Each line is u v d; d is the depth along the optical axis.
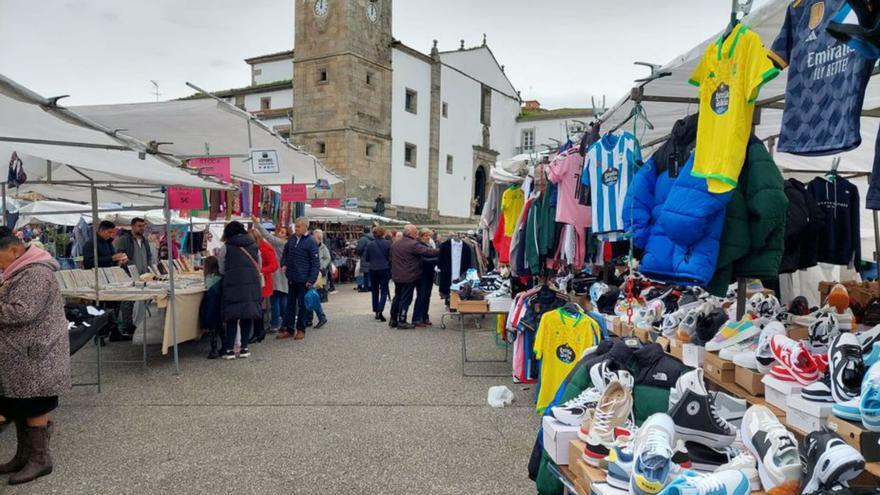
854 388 2.05
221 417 4.87
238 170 11.38
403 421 4.78
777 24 2.80
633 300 4.73
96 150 5.18
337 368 6.64
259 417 4.87
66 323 3.79
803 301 3.90
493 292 6.82
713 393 2.43
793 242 4.15
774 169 2.80
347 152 25.70
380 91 27.83
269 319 9.52
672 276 3.00
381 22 27.75
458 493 3.49
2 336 3.50
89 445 4.24
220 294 7.12
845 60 2.22
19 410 3.61
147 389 5.71
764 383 2.50
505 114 41.03
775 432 1.89
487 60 38.34
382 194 28.05
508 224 7.20
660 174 3.19
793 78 2.49
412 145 30.50
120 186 6.72
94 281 7.37
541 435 2.85
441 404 5.25
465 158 36.03
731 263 2.92
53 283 3.68
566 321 4.32
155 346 7.89
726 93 2.75
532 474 2.88
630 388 2.37
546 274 5.75
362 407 5.16
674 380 2.46
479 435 4.45
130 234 9.02
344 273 19.42
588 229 5.00
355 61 26.02
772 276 2.88
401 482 3.63
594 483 2.02
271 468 3.84
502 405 5.18
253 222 9.02
